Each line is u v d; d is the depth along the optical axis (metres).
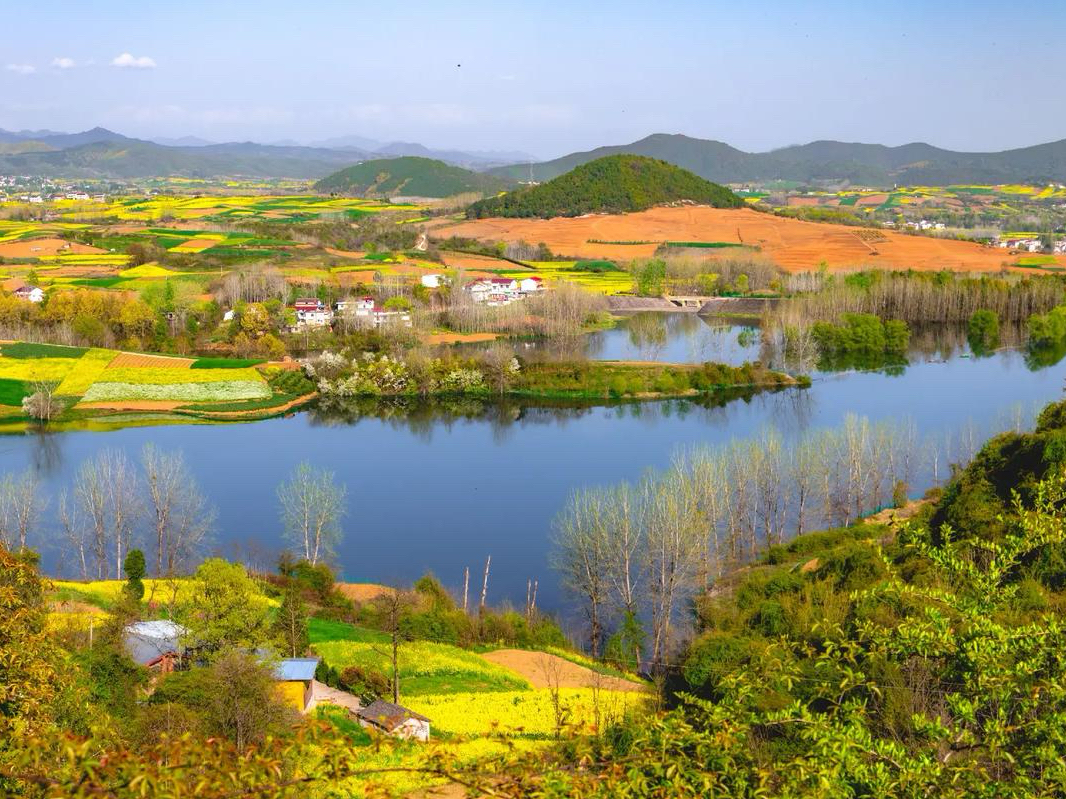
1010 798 18.11
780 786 19.52
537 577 82.94
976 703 20.66
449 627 69.12
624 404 149.12
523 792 16.12
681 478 80.81
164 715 39.72
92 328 168.25
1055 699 19.89
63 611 57.69
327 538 88.94
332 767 15.47
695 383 153.50
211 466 115.88
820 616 48.09
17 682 28.47
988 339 188.62
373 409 149.25
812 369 164.62
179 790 13.15
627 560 72.12
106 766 13.35
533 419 141.62
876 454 92.06
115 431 131.62
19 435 127.94
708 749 19.03
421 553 87.75
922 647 23.11
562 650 68.75
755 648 45.31
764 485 87.31
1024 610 34.25
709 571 79.50
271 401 148.25
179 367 155.88
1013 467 63.91
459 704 53.56
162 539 86.44
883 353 179.62
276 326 181.25
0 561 38.78
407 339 174.62
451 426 138.50
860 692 29.16
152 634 56.12
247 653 50.78
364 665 59.47
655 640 68.12
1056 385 148.50
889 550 59.38
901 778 18.81
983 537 56.50
